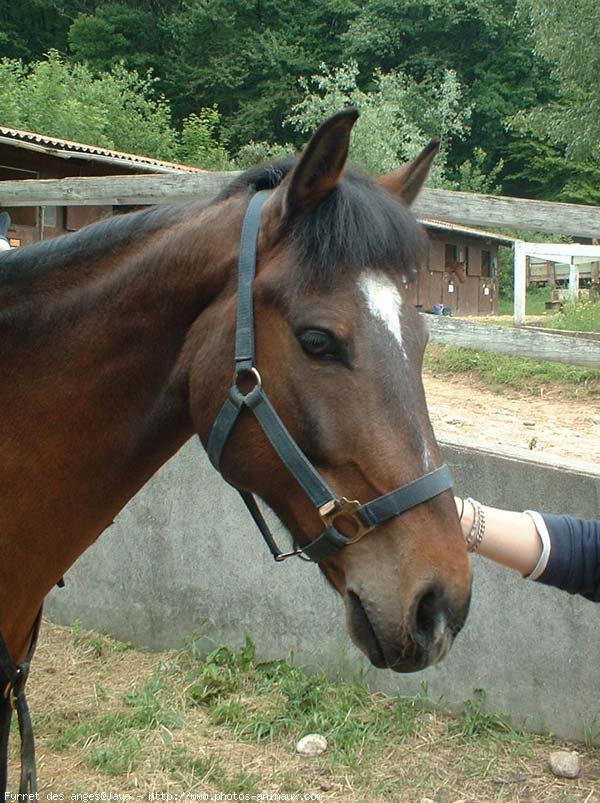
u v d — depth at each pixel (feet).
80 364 5.79
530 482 10.33
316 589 11.89
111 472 5.93
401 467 4.82
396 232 5.15
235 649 12.64
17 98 64.23
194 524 12.91
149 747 10.33
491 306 82.74
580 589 6.40
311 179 5.11
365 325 4.92
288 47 117.50
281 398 5.05
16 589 5.97
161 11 122.01
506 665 10.52
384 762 9.86
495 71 125.39
